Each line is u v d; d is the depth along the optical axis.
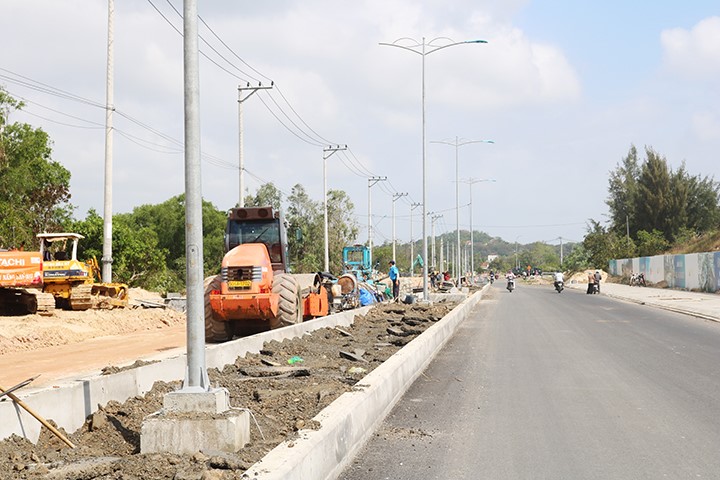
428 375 13.11
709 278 46.25
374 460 7.32
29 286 22.83
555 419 9.27
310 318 22.34
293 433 7.19
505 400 10.59
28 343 18.28
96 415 7.96
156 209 78.44
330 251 73.31
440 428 8.77
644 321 25.86
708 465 7.10
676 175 86.31
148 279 44.12
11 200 38.16
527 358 15.51
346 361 14.12
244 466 5.96
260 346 14.82
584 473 6.87
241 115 38.69
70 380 9.06
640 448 7.78
